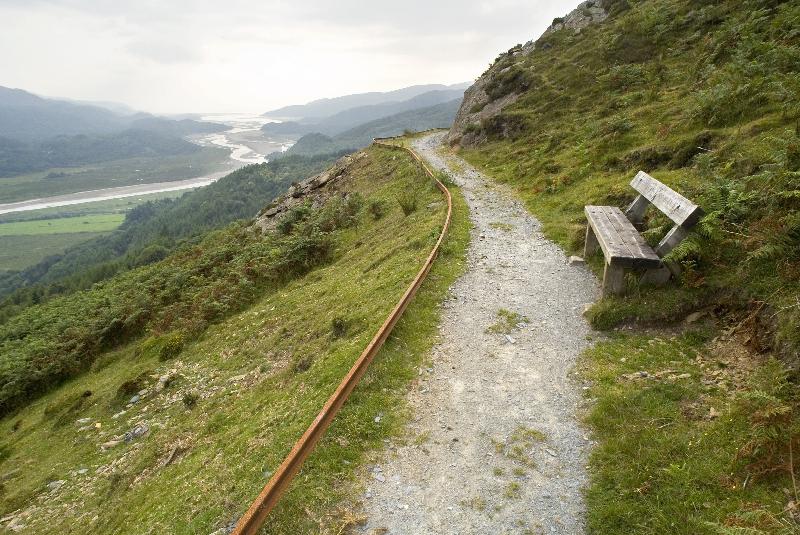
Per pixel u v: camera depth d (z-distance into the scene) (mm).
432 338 7902
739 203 7469
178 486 6969
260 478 5297
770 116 11539
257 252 22312
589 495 4449
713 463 4242
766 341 5598
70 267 164875
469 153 29109
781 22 16250
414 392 6461
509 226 13969
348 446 5418
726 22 20719
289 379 8867
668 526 3803
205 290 21109
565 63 30844
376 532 4305
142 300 23047
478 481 4848
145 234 185250
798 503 3562
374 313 9102
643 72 23359
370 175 31812
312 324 11695
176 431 10062
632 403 5449
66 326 24828
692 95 16391
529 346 7422
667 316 7027
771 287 6074
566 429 5461
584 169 16328
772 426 4168
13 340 26969
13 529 9594
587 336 7441
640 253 7508
